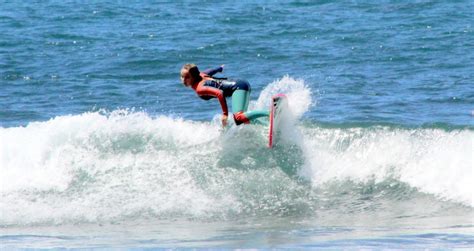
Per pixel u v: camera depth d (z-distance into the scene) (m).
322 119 54.12
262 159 42.47
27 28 100.81
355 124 49.31
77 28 100.75
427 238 32.78
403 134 43.38
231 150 43.03
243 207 39.72
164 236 34.88
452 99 60.25
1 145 44.66
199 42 89.69
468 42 85.69
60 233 36.03
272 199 40.41
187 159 42.81
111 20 107.00
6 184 42.75
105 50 86.56
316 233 34.84
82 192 41.47
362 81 68.25
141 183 41.53
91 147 44.31
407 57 79.00
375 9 110.94
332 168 42.22
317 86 66.75
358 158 42.59
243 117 42.19
